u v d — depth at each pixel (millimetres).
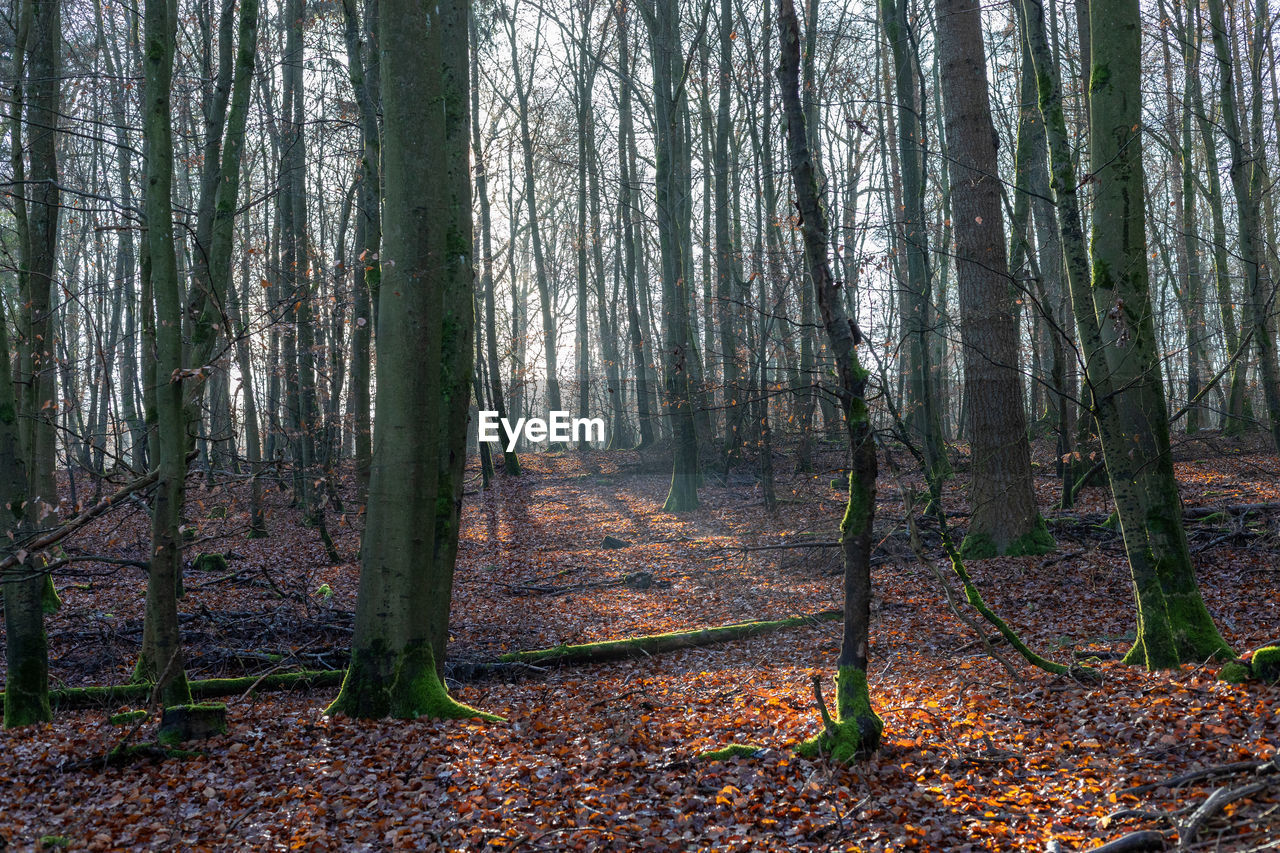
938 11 14461
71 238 30109
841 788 5691
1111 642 9219
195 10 19062
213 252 10867
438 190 7781
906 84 18000
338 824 5484
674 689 9180
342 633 11414
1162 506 7707
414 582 7781
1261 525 13133
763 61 22234
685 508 22547
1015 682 8000
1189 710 6297
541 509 25031
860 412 6203
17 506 7414
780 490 22953
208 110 16406
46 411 9875
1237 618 9570
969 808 5348
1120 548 13336
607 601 14102
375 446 7824
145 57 7066
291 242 22547
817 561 15164
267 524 23141
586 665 10836
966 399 14422
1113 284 7684
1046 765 5945
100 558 7469
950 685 8312
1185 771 5363
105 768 6484
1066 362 18797
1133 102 7641
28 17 10211
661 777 6109
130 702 8844
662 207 23766
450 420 8445
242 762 6512
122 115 20656
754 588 14164
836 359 6320
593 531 21172
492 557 18672
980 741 6453
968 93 14180
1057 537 14477
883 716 7184
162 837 5289
